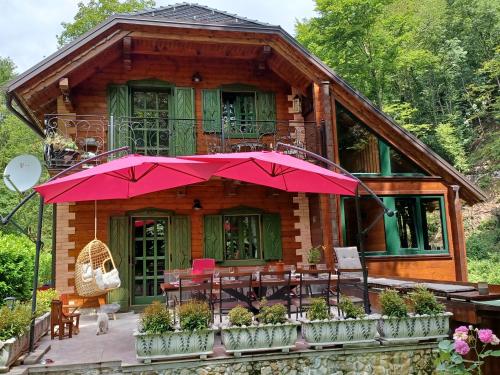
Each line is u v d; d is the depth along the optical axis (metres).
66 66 9.61
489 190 23.16
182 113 11.12
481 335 4.18
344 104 11.30
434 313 5.92
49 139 9.52
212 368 5.27
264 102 11.73
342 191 8.26
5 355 4.95
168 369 5.20
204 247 10.66
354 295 9.19
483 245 20.23
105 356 5.62
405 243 11.66
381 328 5.90
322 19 20.72
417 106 27.09
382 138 11.60
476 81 26.16
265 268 7.50
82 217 10.13
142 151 10.77
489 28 26.64
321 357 5.56
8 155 22.73
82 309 9.79
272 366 5.41
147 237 10.61
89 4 22.67
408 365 5.79
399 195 11.51
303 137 11.54
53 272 10.49
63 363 5.28
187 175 7.99
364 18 19.98
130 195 8.28
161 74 11.26
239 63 11.76
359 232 7.04
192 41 10.39
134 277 10.37
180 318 5.38
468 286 7.57
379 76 22.17
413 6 25.58
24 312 5.59
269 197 11.23
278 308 5.60
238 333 5.34
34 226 21.75
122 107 10.79
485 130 25.47
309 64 10.87
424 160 11.78
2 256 9.80
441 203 11.78
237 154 6.77
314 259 9.38
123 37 9.91
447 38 27.50
